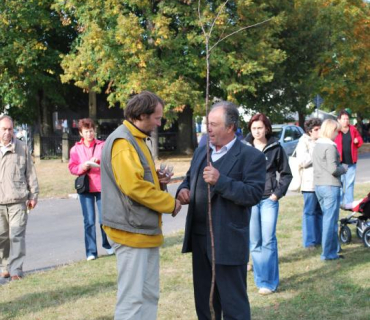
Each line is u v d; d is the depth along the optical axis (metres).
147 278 4.21
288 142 21.02
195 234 4.39
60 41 27.83
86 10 21.84
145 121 4.11
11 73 24.95
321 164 7.24
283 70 26.36
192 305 5.70
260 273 6.05
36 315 5.54
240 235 4.22
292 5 27.31
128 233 4.06
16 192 7.11
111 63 21.33
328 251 7.32
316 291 6.00
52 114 30.30
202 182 4.36
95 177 8.01
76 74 22.30
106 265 7.70
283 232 9.27
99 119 31.70
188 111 29.45
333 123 7.21
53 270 7.54
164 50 22.75
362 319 5.08
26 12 23.89
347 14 29.88
